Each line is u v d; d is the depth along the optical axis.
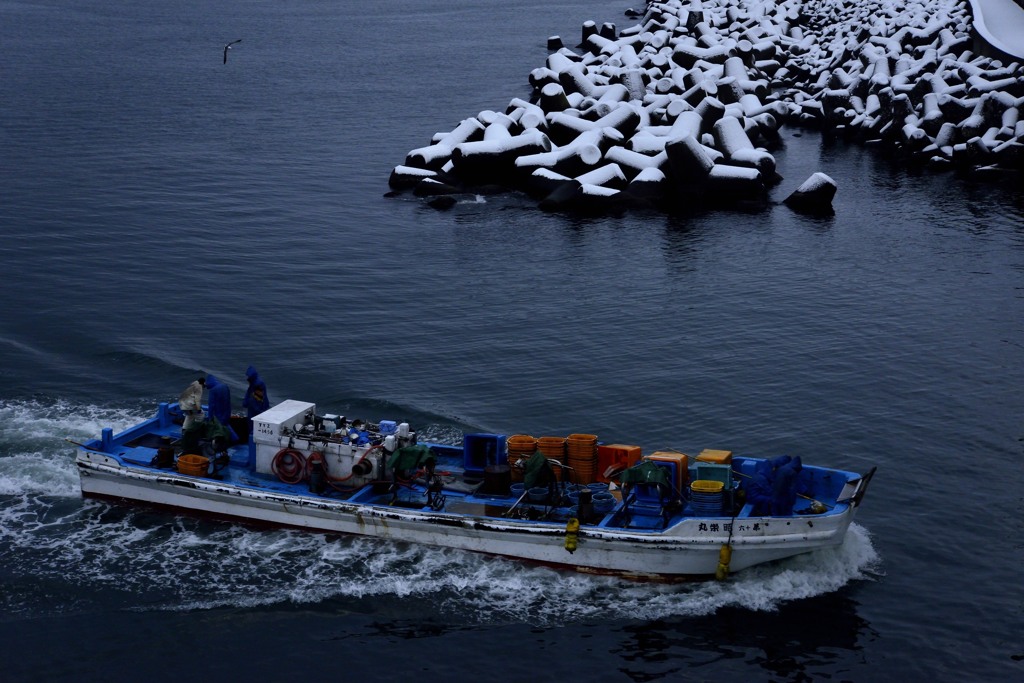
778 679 18.83
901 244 47.41
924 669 19.09
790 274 42.88
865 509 24.41
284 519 23.34
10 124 67.38
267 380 31.14
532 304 38.81
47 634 19.91
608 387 31.05
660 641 19.88
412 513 22.22
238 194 53.69
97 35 109.06
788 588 21.31
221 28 116.81
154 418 26.64
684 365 32.84
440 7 139.50
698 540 20.92
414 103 77.75
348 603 20.98
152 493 24.19
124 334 34.31
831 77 78.25
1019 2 87.69
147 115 71.56
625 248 46.84
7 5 132.75
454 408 29.34
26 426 27.78
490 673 18.98
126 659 19.25
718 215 53.09
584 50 102.38
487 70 92.19
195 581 21.61
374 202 53.69
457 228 49.62
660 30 100.25
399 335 35.25
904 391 30.86
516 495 23.12
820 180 53.97
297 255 44.28
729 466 22.09
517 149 57.44
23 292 38.00
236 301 38.12
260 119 71.62
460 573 21.86
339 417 24.62
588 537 21.19
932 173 62.88
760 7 110.88
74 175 55.66
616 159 57.41
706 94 67.62
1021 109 62.22
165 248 44.25
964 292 40.34
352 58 98.00
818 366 32.84
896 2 98.38
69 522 23.75
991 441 27.67
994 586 21.53
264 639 19.86
